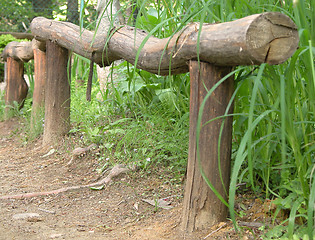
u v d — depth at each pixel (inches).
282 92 63.6
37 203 127.5
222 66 83.5
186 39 84.7
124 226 103.8
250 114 63.7
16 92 268.1
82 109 197.0
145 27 148.8
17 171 164.9
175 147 137.0
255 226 86.0
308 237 70.2
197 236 86.7
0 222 109.5
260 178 108.1
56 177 152.6
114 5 210.2
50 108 188.9
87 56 143.4
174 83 118.7
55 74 187.0
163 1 110.7
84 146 172.7
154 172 138.3
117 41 118.8
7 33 401.4
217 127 86.0
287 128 73.4
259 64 73.5
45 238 97.2
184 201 90.9
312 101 73.7
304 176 79.2
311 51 61.4
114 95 181.9
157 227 98.0
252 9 84.0
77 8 421.4
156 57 96.5
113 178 138.3
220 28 76.8
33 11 478.0
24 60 255.1
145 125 152.3
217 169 87.4
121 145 155.8
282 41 72.6
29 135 213.9
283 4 90.7
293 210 72.3
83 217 113.3
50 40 182.9
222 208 89.0
